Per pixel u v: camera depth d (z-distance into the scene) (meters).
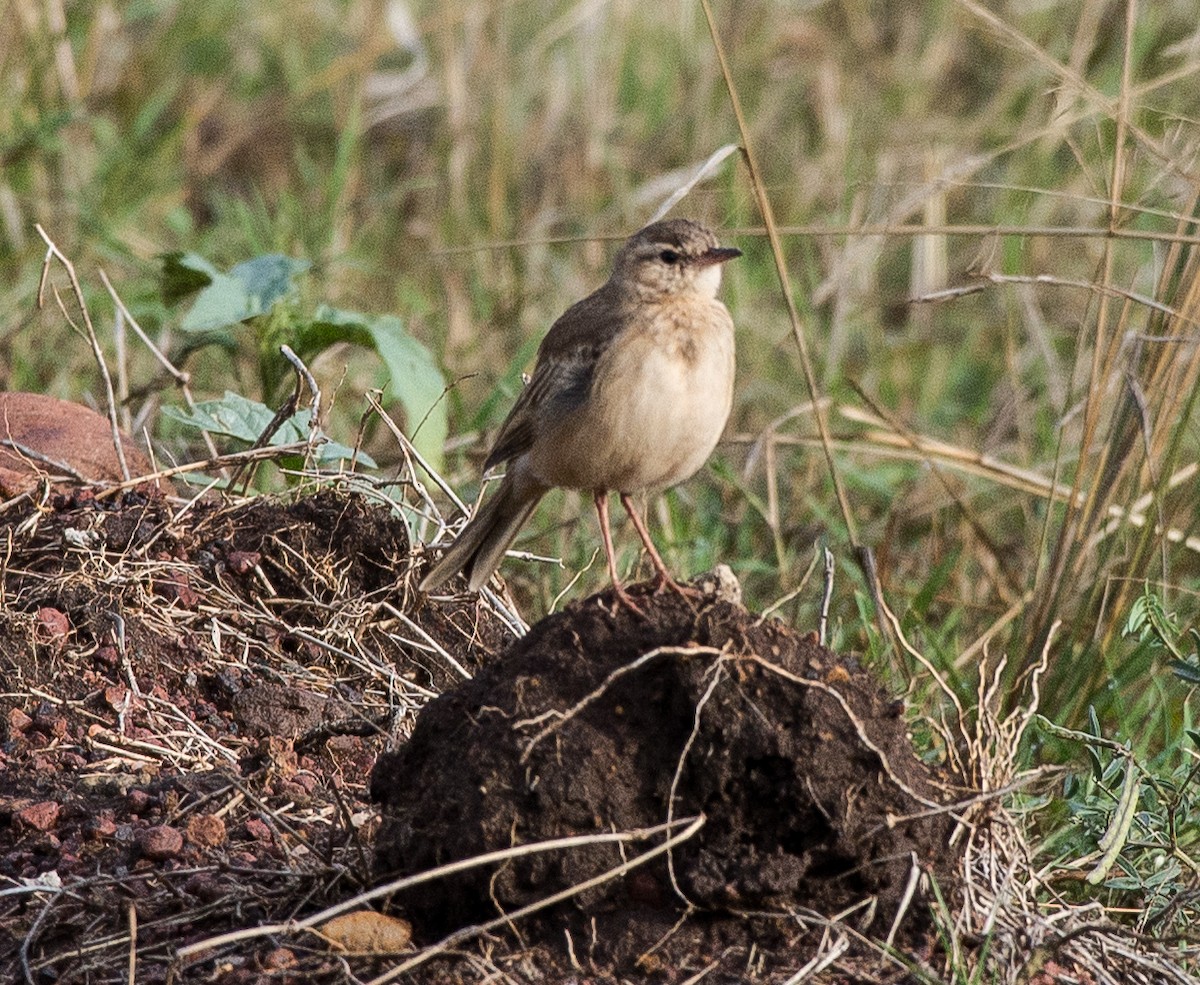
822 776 8.24
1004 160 21.19
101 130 20.61
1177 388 12.19
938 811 8.36
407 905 8.36
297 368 12.48
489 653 11.65
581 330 10.14
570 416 10.02
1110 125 17.06
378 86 22.14
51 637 10.66
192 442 14.76
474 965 7.96
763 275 19.16
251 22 23.70
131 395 14.46
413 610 11.75
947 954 8.23
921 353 19.09
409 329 17.94
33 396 12.95
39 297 12.75
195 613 11.21
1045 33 22.42
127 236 18.89
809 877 8.34
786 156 21.52
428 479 13.65
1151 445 12.16
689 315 10.05
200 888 8.69
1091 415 12.14
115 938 8.35
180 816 9.38
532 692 8.43
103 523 11.62
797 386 18.05
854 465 16.52
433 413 13.65
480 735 8.36
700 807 8.30
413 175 21.89
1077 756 11.78
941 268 20.11
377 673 11.17
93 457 12.40
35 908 8.65
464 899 8.19
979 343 19.73
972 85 23.17
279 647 11.27
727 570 9.40
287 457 12.63
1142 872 10.05
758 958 8.11
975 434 17.91
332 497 12.07
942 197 19.70
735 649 8.40
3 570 11.01
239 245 19.59
